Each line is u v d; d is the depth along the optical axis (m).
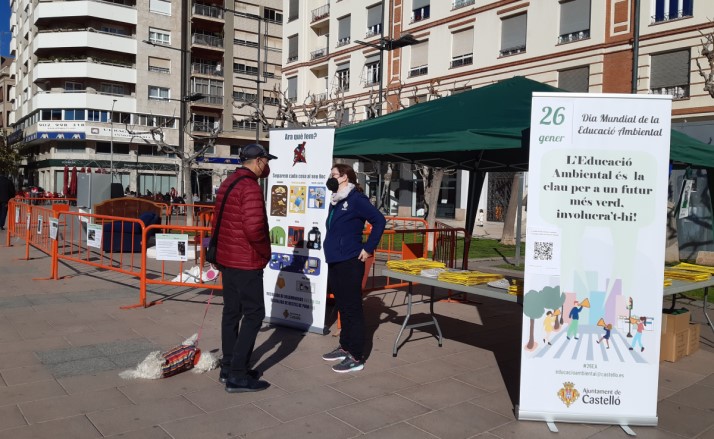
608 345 3.81
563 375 3.84
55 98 46.28
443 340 5.95
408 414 3.95
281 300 6.23
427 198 20.73
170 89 48.84
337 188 4.93
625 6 19.53
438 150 5.15
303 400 4.14
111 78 46.59
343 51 32.19
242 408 3.95
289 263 6.15
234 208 4.19
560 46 21.55
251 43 51.09
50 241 10.14
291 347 5.47
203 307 7.10
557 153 3.76
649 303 3.78
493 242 18.23
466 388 4.51
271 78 52.09
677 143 5.84
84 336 5.65
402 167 29.31
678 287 4.89
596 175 3.75
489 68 24.22
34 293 7.77
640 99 3.72
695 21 17.62
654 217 3.75
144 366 4.49
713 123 16.91
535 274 3.82
